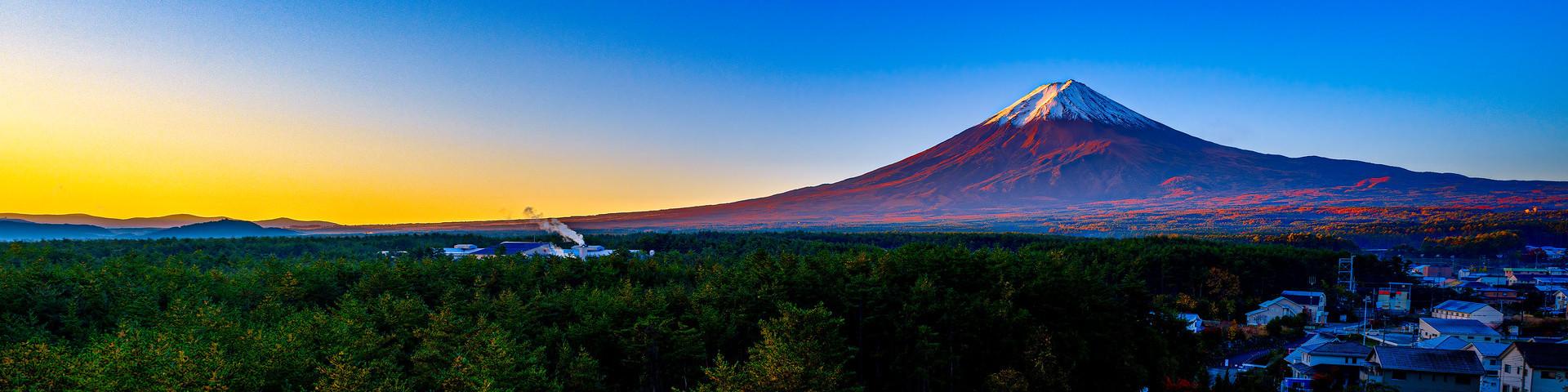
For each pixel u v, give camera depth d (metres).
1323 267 126.88
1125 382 60.41
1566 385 55.84
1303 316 101.88
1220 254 119.69
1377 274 130.25
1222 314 104.75
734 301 56.09
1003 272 64.12
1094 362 59.78
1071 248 124.69
